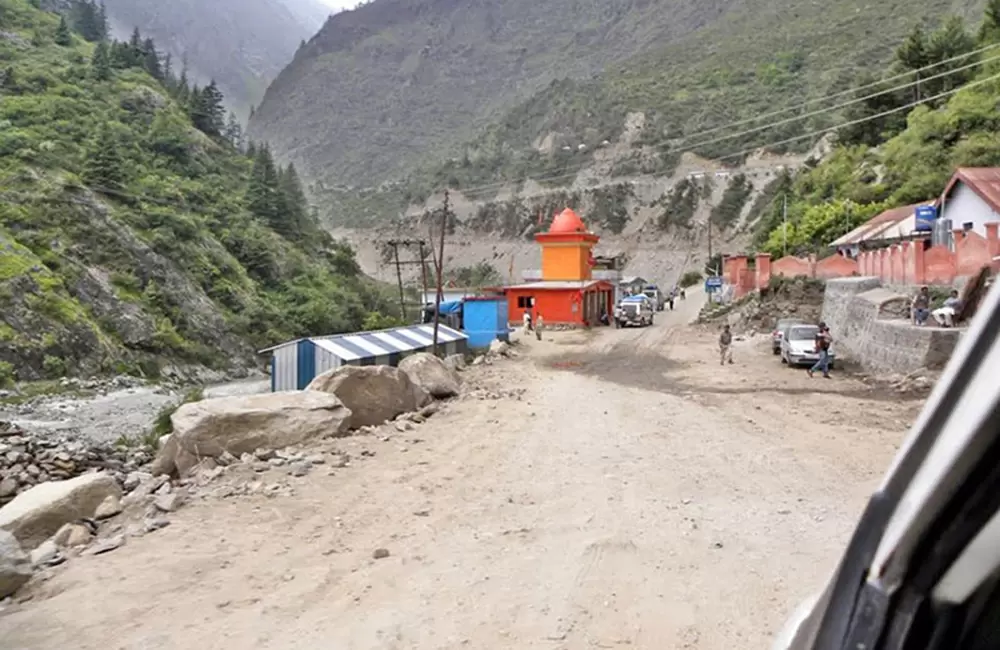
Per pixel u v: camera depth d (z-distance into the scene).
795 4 197.88
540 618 5.54
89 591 6.03
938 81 57.62
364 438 12.48
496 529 7.76
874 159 57.03
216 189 93.00
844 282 30.97
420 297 54.53
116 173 74.81
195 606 5.75
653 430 14.10
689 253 127.38
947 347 19.89
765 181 128.62
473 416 15.83
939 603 1.04
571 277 51.78
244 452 11.05
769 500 8.85
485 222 157.62
